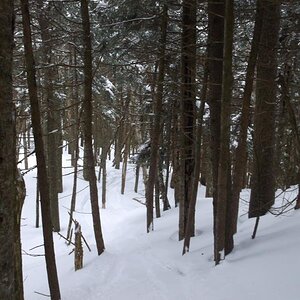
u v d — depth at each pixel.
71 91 23.30
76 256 9.02
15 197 4.62
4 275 3.29
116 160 37.75
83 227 18.19
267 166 9.93
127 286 7.30
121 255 9.88
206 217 12.60
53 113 16.81
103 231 16.66
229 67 6.88
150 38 12.05
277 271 5.80
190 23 10.18
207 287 6.30
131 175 35.00
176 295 6.39
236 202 8.69
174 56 13.38
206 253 8.30
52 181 17.80
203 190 25.25
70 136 33.75
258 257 6.66
